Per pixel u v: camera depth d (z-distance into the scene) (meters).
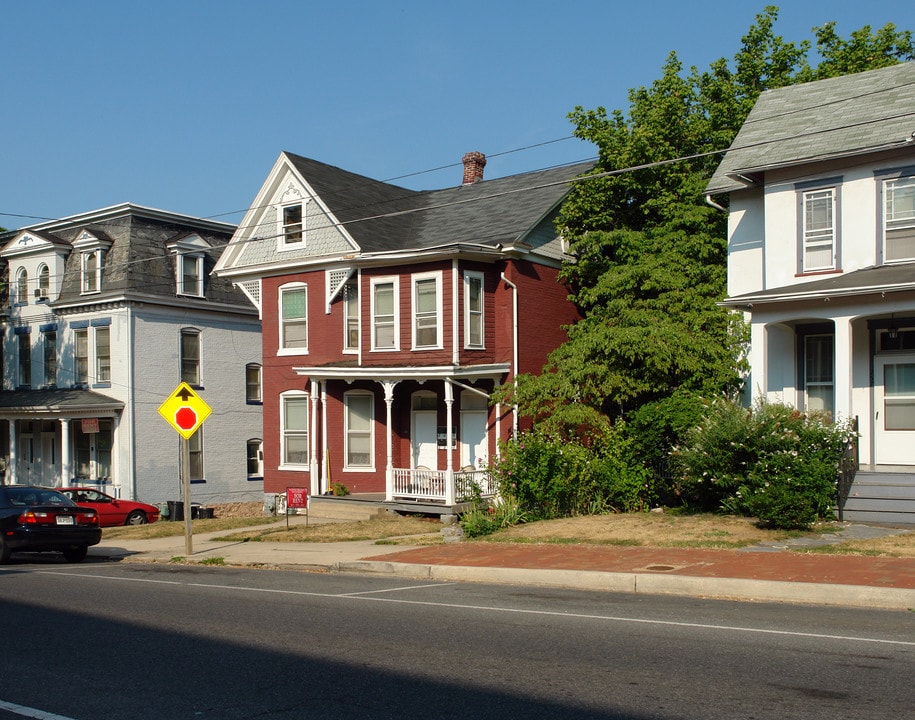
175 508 33.00
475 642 8.99
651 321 22.45
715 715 6.38
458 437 25.70
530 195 27.70
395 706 6.83
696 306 23.27
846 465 17.12
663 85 27.11
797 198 20.38
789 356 20.88
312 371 26.00
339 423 26.91
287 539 20.62
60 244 35.47
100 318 34.16
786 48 28.94
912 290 17.05
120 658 8.64
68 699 7.21
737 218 22.27
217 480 35.81
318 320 27.45
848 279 18.58
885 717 6.27
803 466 16.16
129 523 30.17
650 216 26.44
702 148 26.91
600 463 20.11
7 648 9.17
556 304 26.88
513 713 6.57
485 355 24.95
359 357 25.97
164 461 34.09
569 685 7.27
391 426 25.09
